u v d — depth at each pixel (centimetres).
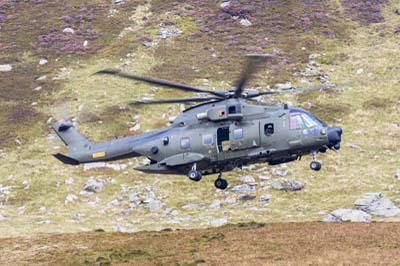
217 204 19150
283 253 12775
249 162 13538
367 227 14750
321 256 12300
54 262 13450
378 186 19462
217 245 13838
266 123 13262
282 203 18900
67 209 19450
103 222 18325
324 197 19050
